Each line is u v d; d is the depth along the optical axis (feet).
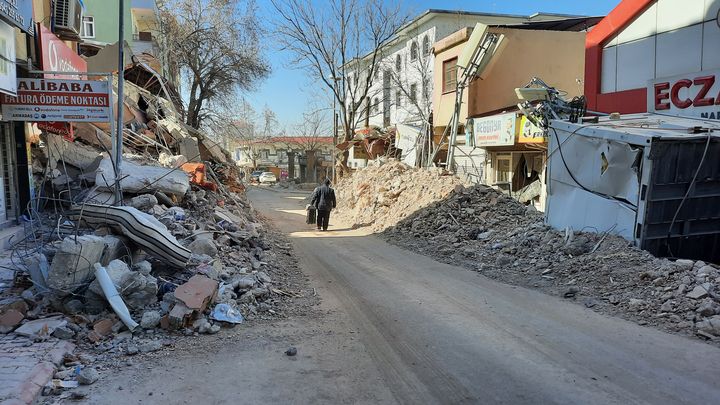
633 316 20.66
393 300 23.59
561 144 33.68
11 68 26.22
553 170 34.78
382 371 15.25
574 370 15.23
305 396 13.56
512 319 20.45
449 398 13.47
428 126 78.69
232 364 15.62
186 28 104.78
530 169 58.39
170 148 56.24
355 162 111.04
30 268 19.51
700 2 37.27
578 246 29.04
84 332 17.21
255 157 244.42
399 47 120.26
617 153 28.73
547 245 31.27
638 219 27.20
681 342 17.63
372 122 133.08
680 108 38.50
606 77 47.16
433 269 31.24
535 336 18.37
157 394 13.50
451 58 74.90
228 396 13.47
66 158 37.27
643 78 42.88
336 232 52.54
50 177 33.86
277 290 24.49
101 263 19.44
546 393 13.70
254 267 27.96
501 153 64.28
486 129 61.41
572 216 32.58
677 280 22.31
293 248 40.37
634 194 27.63
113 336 17.31
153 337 17.48
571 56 70.74
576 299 23.44
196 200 37.35
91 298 18.33
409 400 13.37
